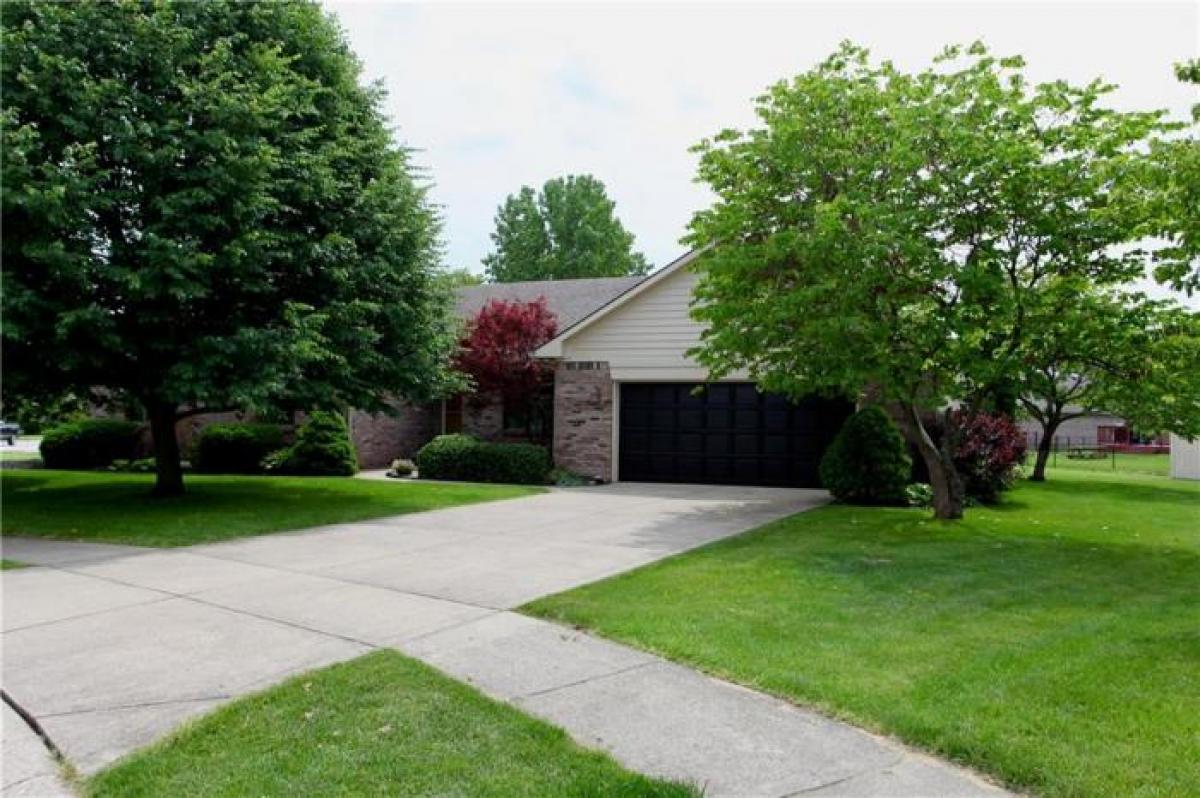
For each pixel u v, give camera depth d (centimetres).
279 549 842
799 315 1013
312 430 1764
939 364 1054
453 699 398
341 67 1278
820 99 1084
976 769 330
